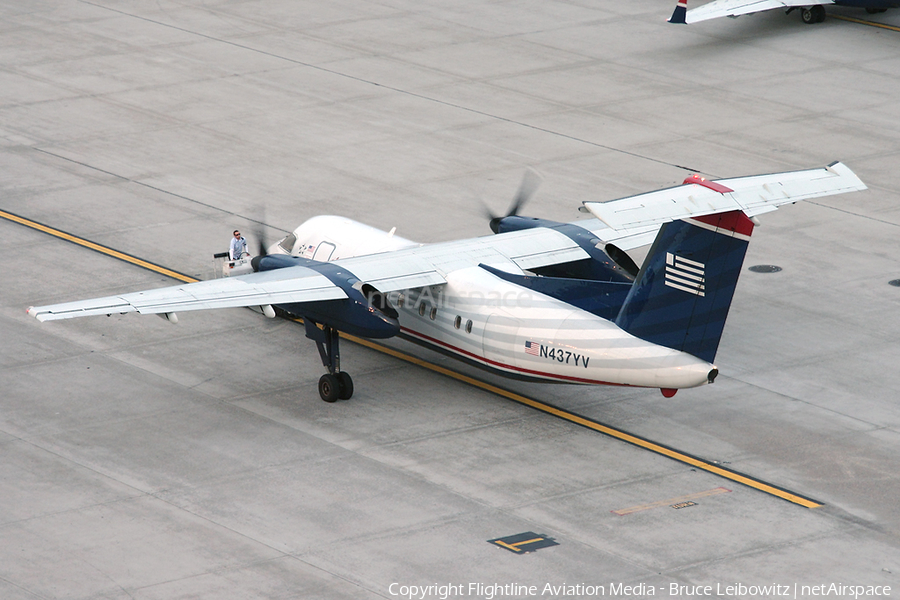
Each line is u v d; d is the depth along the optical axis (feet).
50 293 392.68
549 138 540.93
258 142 536.01
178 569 248.32
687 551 258.57
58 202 469.98
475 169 506.07
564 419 321.73
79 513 270.05
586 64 644.69
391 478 288.51
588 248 354.95
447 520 269.64
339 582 244.63
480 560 253.85
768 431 315.17
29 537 259.39
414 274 330.54
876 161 514.27
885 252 436.76
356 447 304.09
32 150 522.47
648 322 289.53
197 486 283.18
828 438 311.47
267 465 294.05
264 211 463.42
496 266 340.18
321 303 320.70
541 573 249.14
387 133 547.49
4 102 577.43
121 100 584.81
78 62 638.53
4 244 431.02
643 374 287.48
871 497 282.56
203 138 539.70
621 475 291.79
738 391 338.54
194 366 351.05
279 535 262.26
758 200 245.45
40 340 363.35
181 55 652.89
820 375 347.97
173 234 442.50
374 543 259.60
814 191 254.27
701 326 280.10
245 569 248.73
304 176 498.69
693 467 296.10
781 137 540.11
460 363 358.02
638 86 609.83
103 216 458.09
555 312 307.99
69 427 311.27
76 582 242.78
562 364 303.68
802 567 253.03
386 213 460.96
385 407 327.47
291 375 347.15
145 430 311.06
